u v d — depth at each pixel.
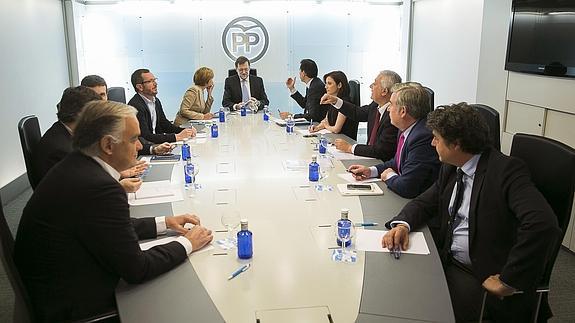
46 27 6.06
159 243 1.88
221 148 3.71
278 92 7.82
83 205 1.55
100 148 1.65
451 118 1.92
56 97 6.37
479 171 1.93
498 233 1.87
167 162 3.27
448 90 6.34
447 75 6.35
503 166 1.87
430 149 2.49
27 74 5.45
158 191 2.55
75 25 6.77
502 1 4.31
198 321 1.36
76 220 1.55
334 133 4.35
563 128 3.59
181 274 1.64
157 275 1.62
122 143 1.68
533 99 3.92
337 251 1.80
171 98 7.63
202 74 5.70
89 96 2.67
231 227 2.01
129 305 1.46
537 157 2.03
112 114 1.66
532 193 1.76
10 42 5.03
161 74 7.52
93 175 1.59
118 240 1.55
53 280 1.59
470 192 2.00
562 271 3.26
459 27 5.95
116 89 4.93
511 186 1.82
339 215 2.18
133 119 1.71
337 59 7.82
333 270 1.65
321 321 1.35
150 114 4.26
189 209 2.28
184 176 2.88
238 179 2.79
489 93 4.59
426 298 1.48
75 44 6.78
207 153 3.53
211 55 7.55
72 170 1.61
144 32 7.35
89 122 1.65
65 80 6.73
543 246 1.66
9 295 3.01
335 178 2.82
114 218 1.56
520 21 3.98
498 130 2.66
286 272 1.63
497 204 1.85
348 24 7.71
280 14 7.54
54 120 6.28
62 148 2.57
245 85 6.25
